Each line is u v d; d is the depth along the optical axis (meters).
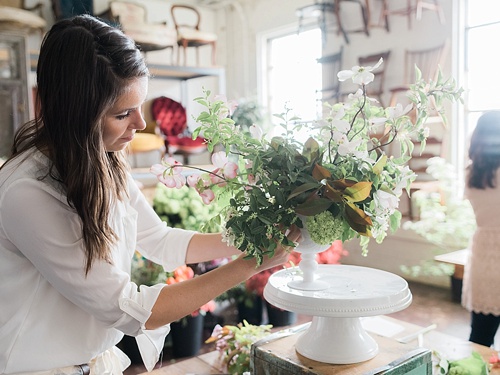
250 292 3.71
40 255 1.07
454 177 4.46
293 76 6.15
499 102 4.36
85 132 1.05
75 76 1.02
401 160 1.25
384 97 5.03
